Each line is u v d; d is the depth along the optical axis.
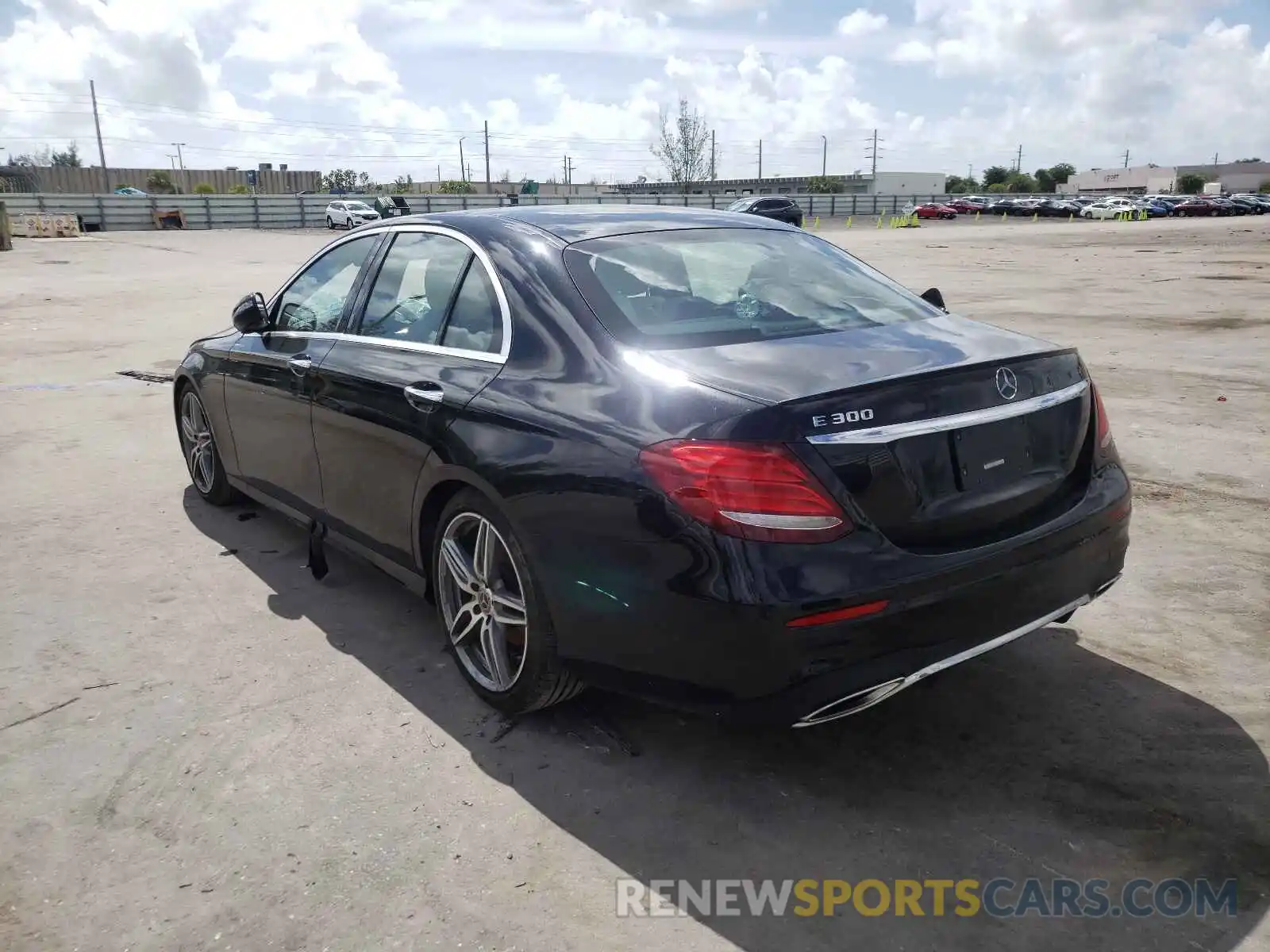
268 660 3.63
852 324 3.17
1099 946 2.24
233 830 2.68
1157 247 27.61
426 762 2.99
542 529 2.82
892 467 2.53
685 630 2.53
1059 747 2.99
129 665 3.60
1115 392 7.80
